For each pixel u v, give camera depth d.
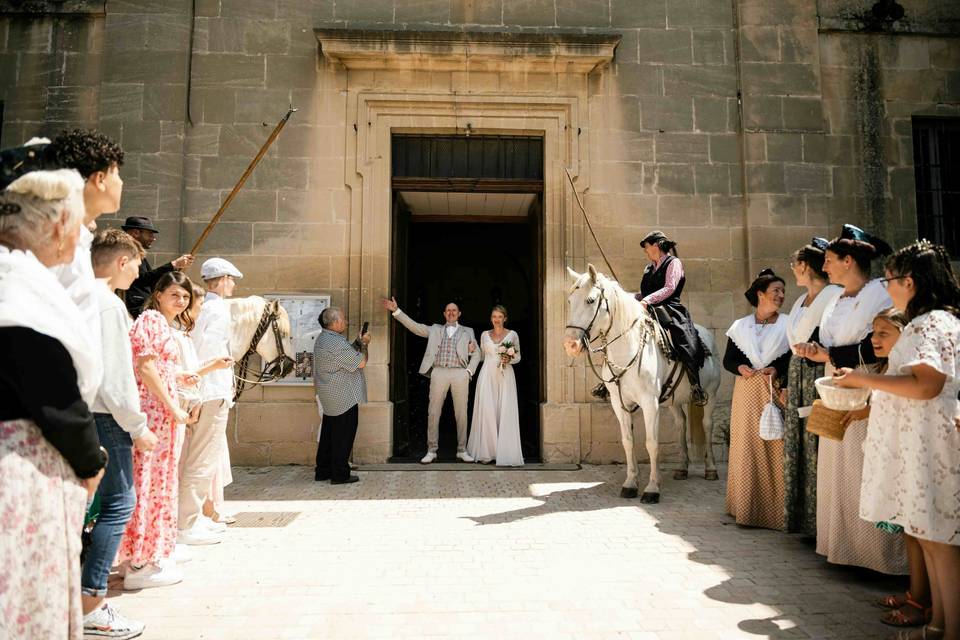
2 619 1.61
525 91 7.20
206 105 6.98
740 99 7.34
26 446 1.71
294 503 5.14
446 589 3.29
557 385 6.97
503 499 5.28
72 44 7.00
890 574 3.33
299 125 7.05
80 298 2.23
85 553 2.71
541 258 7.40
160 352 3.33
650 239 5.84
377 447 6.83
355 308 6.95
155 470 3.38
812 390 3.94
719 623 2.86
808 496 3.97
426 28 7.16
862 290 3.45
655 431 5.20
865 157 7.40
